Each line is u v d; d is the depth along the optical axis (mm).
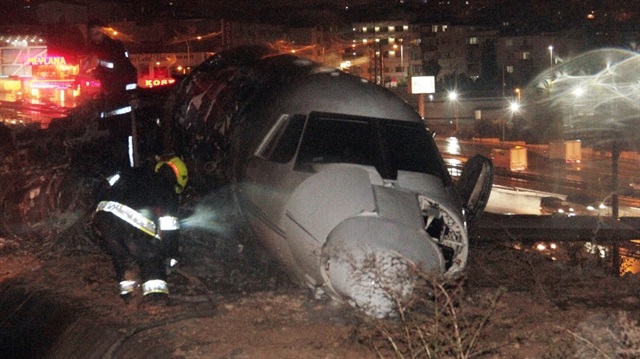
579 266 9922
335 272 6824
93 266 9992
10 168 14469
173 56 52875
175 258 8164
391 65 71250
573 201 27844
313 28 60406
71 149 13711
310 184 7434
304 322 7289
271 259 8711
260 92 9734
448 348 6039
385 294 6574
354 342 6609
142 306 7859
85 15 53375
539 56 71312
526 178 32188
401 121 8297
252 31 56375
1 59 48656
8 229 12781
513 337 6766
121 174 8195
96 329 7508
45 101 39656
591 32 71500
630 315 7492
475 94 65188
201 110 11094
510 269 9781
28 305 8984
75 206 12742
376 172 7473
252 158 8609
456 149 43344
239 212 9117
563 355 6234
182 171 8266
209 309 7738
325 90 8547
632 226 13773
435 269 6715
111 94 13594
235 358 6344
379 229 6820
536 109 52562
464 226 7531
